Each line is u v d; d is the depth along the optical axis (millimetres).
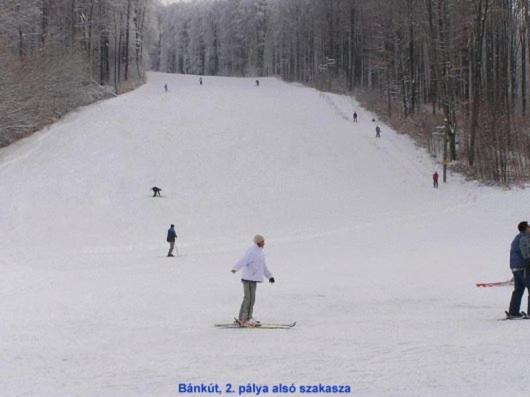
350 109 71625
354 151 53281
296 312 13156
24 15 59156
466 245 26422
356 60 98500
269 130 57531
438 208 37969
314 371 7547
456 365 7488
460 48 55656
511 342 8719
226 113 62812
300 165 48656
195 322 11969
